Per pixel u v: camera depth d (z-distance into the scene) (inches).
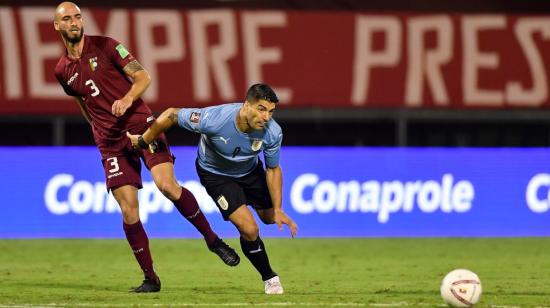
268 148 1139.9
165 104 2175.2
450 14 2252.7
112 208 2091.5
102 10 2142.0
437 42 2252.7
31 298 1187.3
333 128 2561.5
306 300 1160.2
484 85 2263.8
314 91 2228.1
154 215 2090.3
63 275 1513.3
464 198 2159.2
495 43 2262.6
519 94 2272.4
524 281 1441.9
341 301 1152.8
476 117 2412.6
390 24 2242.9
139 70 1202.0
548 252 1898.4
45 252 1862.7
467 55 2257.6
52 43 2148.1
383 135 2568.9
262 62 2208.4
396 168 2145.7
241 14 2199.8
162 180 1184.8
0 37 2127.2
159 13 2169.0
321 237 2126.0
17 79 2138.3
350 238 2127.2
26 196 2070.6
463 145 2578.7
